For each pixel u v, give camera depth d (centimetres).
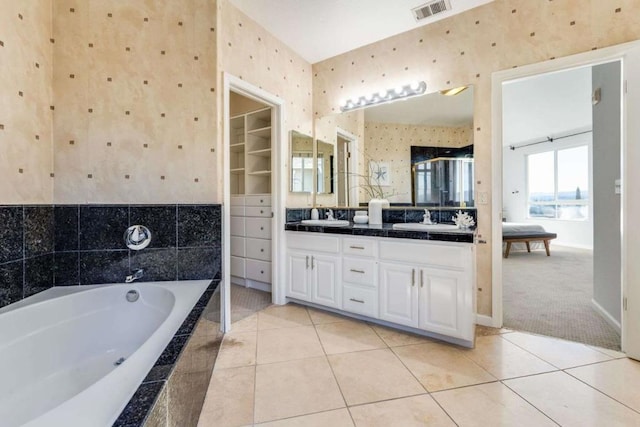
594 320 238
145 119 201
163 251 202
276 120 281
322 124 319
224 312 220
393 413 135
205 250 210
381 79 282
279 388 154
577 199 604
